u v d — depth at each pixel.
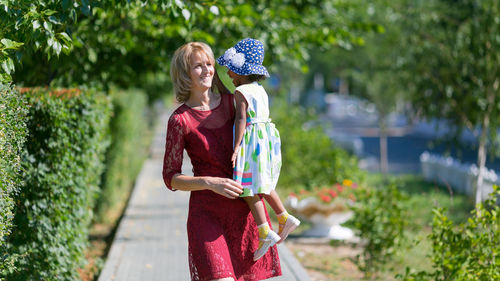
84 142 9.43
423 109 17.98
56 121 8.72
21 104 6.91
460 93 17.02
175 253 12.80
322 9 16.33
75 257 9.80
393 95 27.94
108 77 14.16
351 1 18.22
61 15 7.08
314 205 15.41
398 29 19.59
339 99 90.31
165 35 12.23
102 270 11.35
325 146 22.66
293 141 22.80
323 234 15.62
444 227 9.04
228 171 5.77
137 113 31.00
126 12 10.02
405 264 12.66
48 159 8.82
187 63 5.68
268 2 14.77
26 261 8.71
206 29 12.81
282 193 21.83
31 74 12.03
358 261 12.23
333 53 28.52
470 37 15.93
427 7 17.22
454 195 22.86
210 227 5.62
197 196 5.74
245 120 5.69
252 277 5.88
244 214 5.81
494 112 16.53
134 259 12.26
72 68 12.34
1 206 6.54
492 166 34.38
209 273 5.47
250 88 5.78
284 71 51.06
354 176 20.67
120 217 19.80
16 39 6.96
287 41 13.97
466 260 8.71
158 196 21.22
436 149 45.03
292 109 25.38
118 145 20.17
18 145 6.93
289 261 11.82
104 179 19.17
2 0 6.34
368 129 67.75
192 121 5.73
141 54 13.60
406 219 12.59
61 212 9.11
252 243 5.86
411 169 33.69
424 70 17.42
